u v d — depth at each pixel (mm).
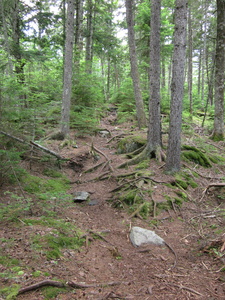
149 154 8898
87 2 19141
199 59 31719
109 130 13508
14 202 5586
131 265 3984
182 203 6637
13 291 2689
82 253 4145
